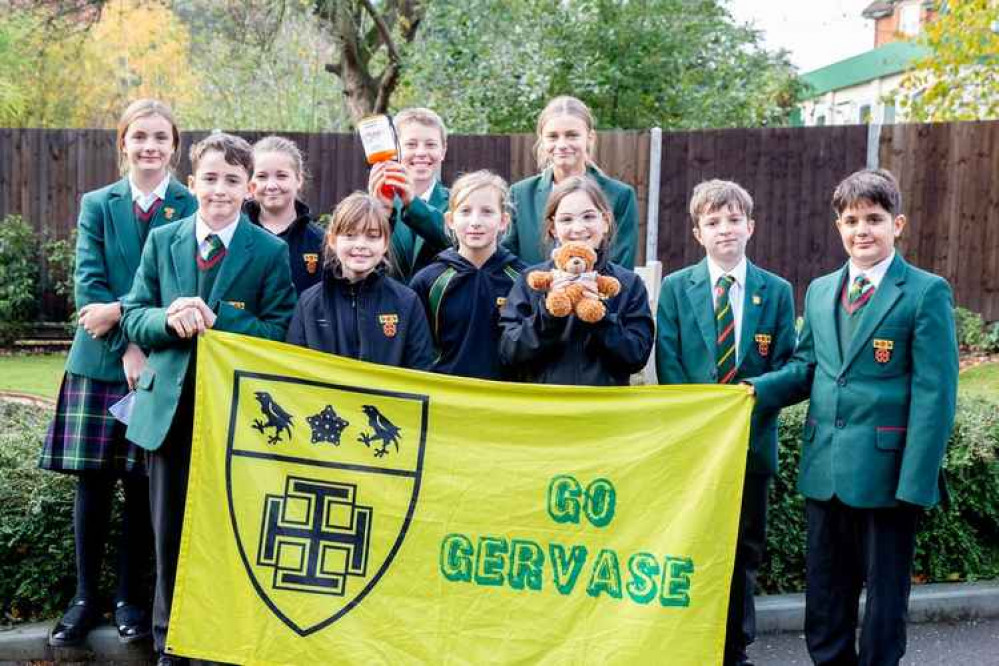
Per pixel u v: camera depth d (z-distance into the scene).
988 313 11.26
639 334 4.18
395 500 3.95
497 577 3.93
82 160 12.11
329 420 3.97
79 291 4.56
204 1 18.11
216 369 3.95
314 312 4.20
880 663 4.04
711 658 3.84
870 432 4.04
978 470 5.32
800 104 26.67
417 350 4.20
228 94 17.39
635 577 3.89
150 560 4.73
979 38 12.82
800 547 5.21
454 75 15.02
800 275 11.82
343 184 12.14
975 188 11.21
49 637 4.48
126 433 4.22
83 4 19.17
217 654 3.84
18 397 8.38
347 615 3.88
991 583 5.25
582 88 14.99
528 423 3.99
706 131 11.87
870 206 4.07
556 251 4.11
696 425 3.96
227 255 4.20
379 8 18.11
